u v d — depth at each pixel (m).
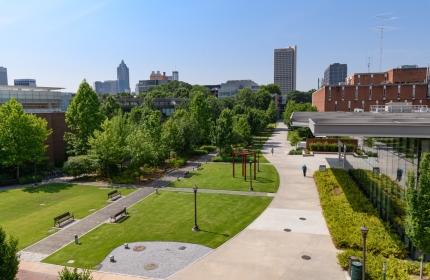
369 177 28.00
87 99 46.03
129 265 17.48
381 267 15.23
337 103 71.00
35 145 38.53
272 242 19.98
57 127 47.28
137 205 28.12
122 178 37.25
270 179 37.00
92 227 23.20
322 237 20.59
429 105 65.94
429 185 13.99
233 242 20.09
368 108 69.25
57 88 58.91
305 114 34.56
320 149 56.06
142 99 123.69
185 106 87.44
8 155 37.09
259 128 74.69
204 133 65.69
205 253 18.75
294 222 23.30
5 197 31.55
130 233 21.86
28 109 47.88
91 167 38.78
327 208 24.36
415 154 17.05
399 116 24.17
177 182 36.50
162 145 43.78
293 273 16.28
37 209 27.73
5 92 45.28
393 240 18.20
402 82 76.50
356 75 86.06
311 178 37.12
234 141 55.75
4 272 12.28
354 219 21.50
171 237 21.05
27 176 38.28
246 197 29.97
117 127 43.34
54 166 44.94
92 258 18.36
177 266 17.31
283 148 62.50
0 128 36.56
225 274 16.33
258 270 16.66
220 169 43.66
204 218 24.50
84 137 46.22
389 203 21.59
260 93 136.88
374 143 26.02
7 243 13.21
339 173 36.03
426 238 14.08
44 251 19.45
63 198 30.97
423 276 15.16
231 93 182.25
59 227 23.36
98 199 30.36
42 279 16.16
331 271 16.41
